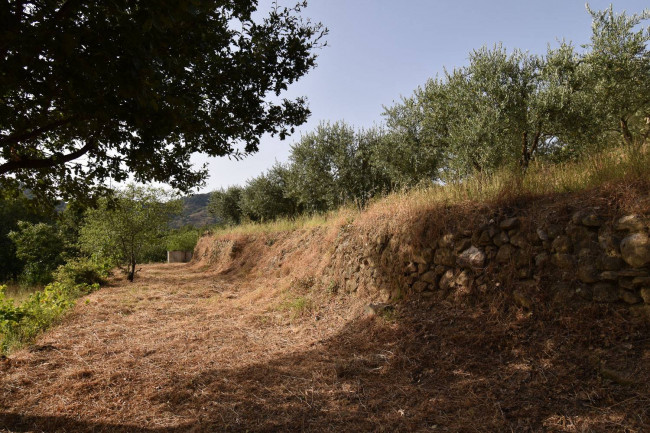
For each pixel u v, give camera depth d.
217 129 4.11
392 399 3.32
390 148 10.75
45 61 2.56
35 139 4.16
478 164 7.85
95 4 2.52
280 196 20.20
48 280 15.04
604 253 3.57
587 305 3.51
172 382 3.98
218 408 3.37
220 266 16.66
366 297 6.28
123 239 13.34
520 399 2.97
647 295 3.18
